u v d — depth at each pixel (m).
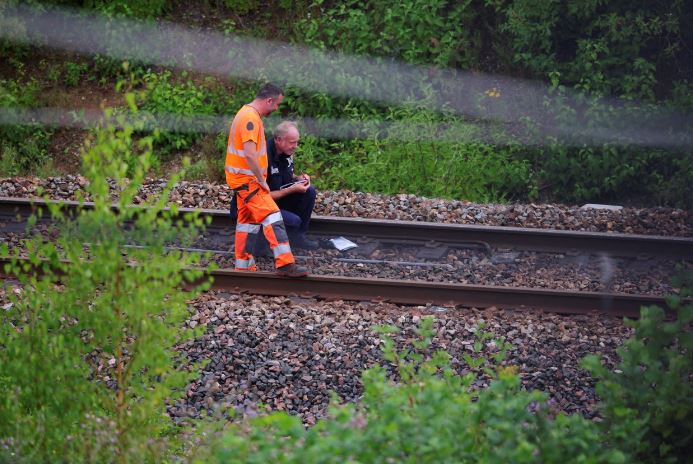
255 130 21.09
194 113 34.94
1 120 34.97
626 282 22.69
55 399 12.38
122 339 12.79
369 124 34.06
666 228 26.91
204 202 27.52
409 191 31.84
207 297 21.02
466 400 11.51
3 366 12.60
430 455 10.35
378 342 18.92
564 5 34.69
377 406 11.76
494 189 33.16
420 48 35.75
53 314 12.62
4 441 12.35
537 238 24.61
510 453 10.59
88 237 12.19
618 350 12.79
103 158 12.29
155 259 12.15
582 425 11.13
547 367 18.17
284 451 11.52
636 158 33.16
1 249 12.95
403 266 23.39
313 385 17.50
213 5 38.19
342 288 21.56
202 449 12.75
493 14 36.59
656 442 12.40
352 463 10.15
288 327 19.41
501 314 20.56
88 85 37.00
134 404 12.86
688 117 33.66
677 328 12.41
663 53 34.91
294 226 23.61
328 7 37.38
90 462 11.85
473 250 24.67
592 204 32.19
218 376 17.62
